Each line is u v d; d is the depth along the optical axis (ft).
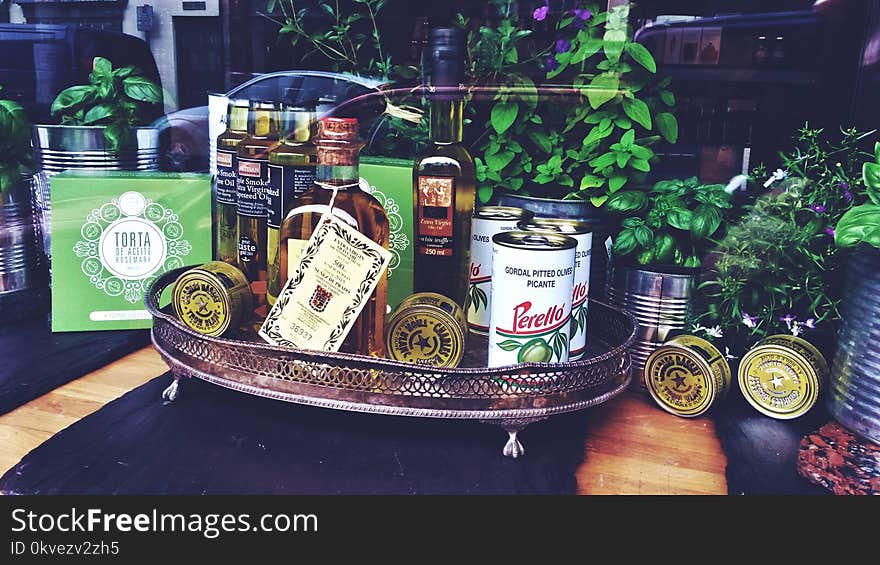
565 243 2.85
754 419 3.36
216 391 3.49
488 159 4.24
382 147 4.21
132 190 4.14
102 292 4.17
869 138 4.09
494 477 2.76
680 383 3.36
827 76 4.24
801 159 3.70
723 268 3.63
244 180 3.37
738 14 4.33
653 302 3.51
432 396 2.72
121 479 2.69
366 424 3.18
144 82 4.41
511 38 4.37
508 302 2.80
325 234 2.85
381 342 3.05
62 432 3.04
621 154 3.93
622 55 4.22
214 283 3.11
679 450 3.04
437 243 3.37
